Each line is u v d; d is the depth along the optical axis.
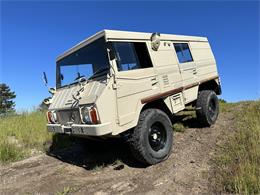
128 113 5.23
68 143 8.15
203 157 5.70
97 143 6.93
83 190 4.85
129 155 6.40
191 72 7.25
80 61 5.82
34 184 5.37
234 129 7.35
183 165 5.38
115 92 5.07
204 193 4.22
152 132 5.61
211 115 7.77
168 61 6.48
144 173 5.27
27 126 9.56
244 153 5.29
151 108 5.84
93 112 4.84
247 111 9.04
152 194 4.38
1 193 5.06
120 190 4.67
